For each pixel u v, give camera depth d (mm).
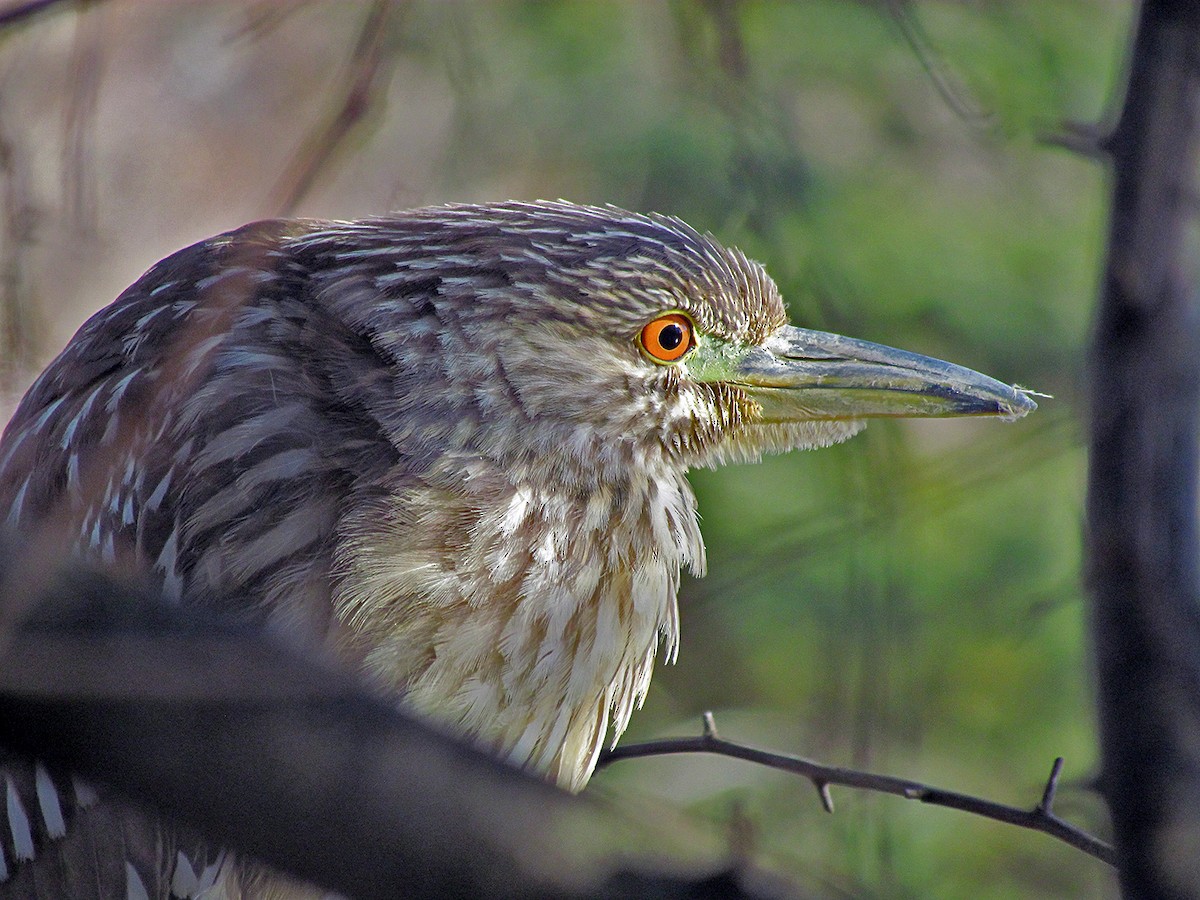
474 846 3293
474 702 7543
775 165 10211
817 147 12211
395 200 8469
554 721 7969
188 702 3324
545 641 7777
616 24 12484
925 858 11336
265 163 15367
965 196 12492
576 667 7992
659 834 3674
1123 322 6621
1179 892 5723
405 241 7945
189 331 7535
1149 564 6438
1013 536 12047
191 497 7195
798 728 11758
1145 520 6492
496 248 7941
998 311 12148
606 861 3322
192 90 15391
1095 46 12367
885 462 9219
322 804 3303
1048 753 11930
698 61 9547
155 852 6988
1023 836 11664
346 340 7664
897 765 10758
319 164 7105
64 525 6547
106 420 7582
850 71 12188
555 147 12414
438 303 7750
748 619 11789
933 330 12016
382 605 7180
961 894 11336
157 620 3424
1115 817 6090
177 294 7934
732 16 9031
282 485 7195
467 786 3330
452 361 7691
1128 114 6711
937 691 11664
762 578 11242
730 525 11531
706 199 11469
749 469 11656
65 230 8289
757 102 9930
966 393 9078
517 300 7883
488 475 7645
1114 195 6715
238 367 7441
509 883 3279
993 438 11258
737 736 11938
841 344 9102
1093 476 6629
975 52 11750
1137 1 6918
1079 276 12469
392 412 7512
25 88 9297
